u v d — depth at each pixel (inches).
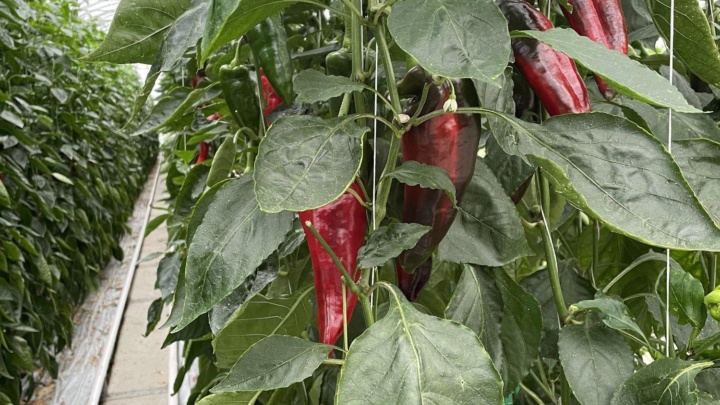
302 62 59.4
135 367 160.7
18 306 111.3
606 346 32.9
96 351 173.5
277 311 44.2
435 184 28.7
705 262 46.6
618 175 27.5
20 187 121.2
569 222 55.9
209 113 64.6
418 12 23.8
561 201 45.6
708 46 34.1
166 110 60.4
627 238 49.7
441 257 36.0
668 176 26.7
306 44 58.6
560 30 26.6
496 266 36.6
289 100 45.1
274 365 29.5
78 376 159.9
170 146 135.9
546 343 44.6
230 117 63.7
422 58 22.5
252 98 49.9
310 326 58.2
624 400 29.0
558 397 55.2
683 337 42.4
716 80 36.2
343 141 28.0
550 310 44.8
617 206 26.9
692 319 30.2
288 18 57.4
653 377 28.6
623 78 24.0
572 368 32.1
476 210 36.7
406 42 23.0
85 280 180.9
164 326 40.1
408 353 26.3
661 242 25.8
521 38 31.6
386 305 46.5
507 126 31.2
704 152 33.1
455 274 58.9
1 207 113.7
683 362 28.5
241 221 32.0
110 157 232.2
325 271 33.5
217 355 45.2
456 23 23.1
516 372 37.9
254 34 44.0
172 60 34.1
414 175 29.3
